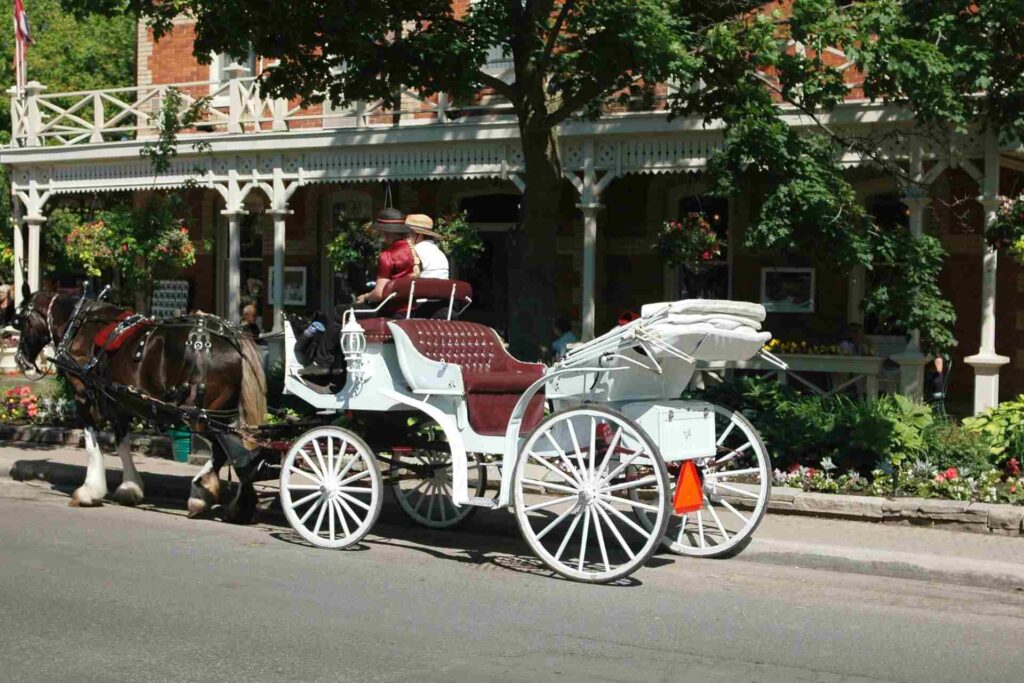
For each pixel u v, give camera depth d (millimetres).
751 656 6590
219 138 19594
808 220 11555
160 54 24375
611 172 16641
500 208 21641
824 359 15742
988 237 12961
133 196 23859
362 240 18406
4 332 13750
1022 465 10969
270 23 11859
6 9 29469
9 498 11789
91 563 8680
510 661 6395
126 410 11016
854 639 6992
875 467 11000
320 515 9492
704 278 19922
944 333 11820
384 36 12523
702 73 12273
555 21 12898
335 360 9727
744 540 9180
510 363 9641
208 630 6910
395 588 8102
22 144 21859
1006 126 12648
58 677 5992
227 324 10633
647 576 8656
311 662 6305
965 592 8305
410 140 18031
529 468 12008
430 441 9883
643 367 8453
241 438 10289
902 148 14336
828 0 11273
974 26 11688
